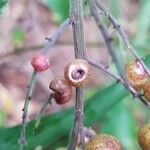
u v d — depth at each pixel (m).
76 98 0.11
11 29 0.27
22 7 0.28
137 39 0.20
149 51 0.18
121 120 0.17
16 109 0.26
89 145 0.11
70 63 0.10
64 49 0.29
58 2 0.17
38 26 0.28
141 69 0.11
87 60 0.11
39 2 0.29
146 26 0.20
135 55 0.11
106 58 0.28
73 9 0.11
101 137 0.11
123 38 0.12
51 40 0.10
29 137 0.14
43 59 0.10
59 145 0.14
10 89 0.27
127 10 0.31
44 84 0.27
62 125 0.14
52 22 0.29
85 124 0.14
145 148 0.11
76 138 0.11
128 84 0.11
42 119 0.14
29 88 0.10
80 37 0.11
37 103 0.27
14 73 0.28
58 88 0.11
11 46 0.27
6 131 0.14
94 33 0.27
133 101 0.20
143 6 0.20
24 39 0.27
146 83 0.11
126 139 0.17
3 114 0.25
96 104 0.14
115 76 0.11
